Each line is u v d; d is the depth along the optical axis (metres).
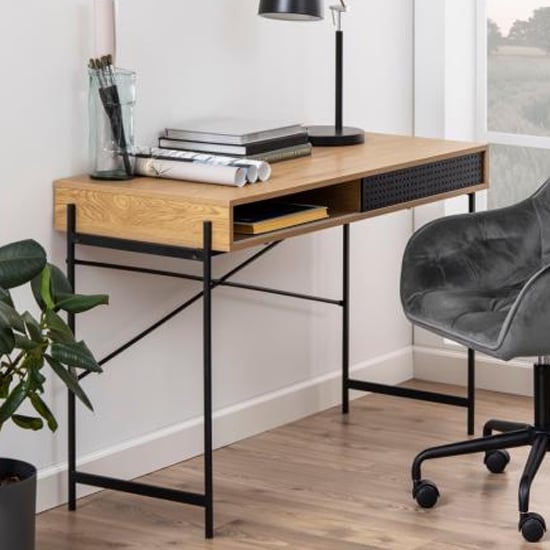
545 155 5.56
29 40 4.07
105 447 4.51
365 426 5.16
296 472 4.66
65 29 4.17
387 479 4.59
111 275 4.42
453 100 5.61
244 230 4.02
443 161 4.73
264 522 4.21
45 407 3.68
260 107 4.96
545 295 3.98
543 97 5.53
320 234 5.29
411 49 5.61
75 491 4.33
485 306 4.36
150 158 4.20
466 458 4.76
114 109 4.13
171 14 4.54
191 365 4.79
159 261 4.60
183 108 4.63
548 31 5.48
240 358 4.99
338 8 4.88
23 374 3.72
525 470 4.15
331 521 4.22
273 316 5.11
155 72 4.51
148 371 4.62
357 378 5.54
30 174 4.12
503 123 5.64
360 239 5.49
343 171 4.32
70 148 4.23
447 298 4.36
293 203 4.44
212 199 3.88
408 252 4.52
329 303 5.25
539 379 4.31
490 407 5.41
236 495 4.44
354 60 5.35
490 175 5.70
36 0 4.07
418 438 5.02
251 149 4.37
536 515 4.05
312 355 5.32
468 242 4.60
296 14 4.64
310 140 4.84
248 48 4.87
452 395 5.31
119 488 4.24
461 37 5.59
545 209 4.70
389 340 5.71
